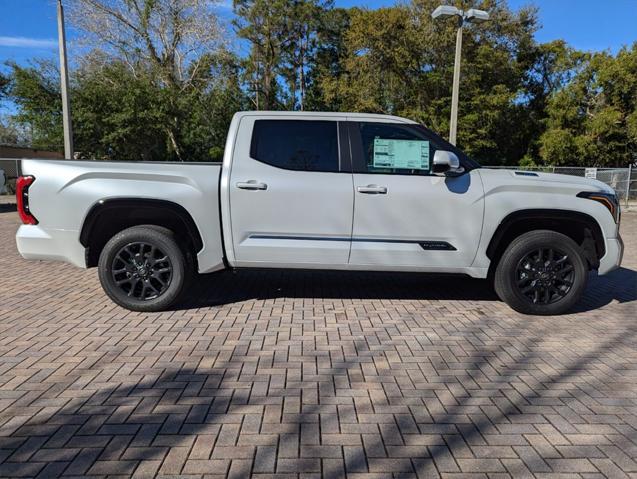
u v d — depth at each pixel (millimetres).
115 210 4906
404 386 3400
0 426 2801
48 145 23328
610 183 20562
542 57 35781
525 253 4922
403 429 2844
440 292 5906
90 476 2371
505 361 3863
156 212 4969
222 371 3582
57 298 5441
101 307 5098
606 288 6316
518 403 3180
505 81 31375
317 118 4980
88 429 2779
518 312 5102
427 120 30141
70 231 4750
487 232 4891
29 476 2365
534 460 2564
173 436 2725
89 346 4020
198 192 4785
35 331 4355
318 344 4152
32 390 3238
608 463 2547
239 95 36594
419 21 29266
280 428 2828
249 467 2463
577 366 3785
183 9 27891
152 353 3891
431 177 4871
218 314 4918
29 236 4773
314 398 3199
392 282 6375
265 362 3758
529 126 34406
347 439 2730
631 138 28594
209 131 28609
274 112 5027
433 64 29953
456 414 3027
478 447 2674
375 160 4910
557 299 5016
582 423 2941
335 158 4895
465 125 29328
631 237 11750
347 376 3543
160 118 23578
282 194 4777
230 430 2795
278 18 39406
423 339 4316
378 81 29875
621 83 28812
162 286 4914
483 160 34844
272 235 4844
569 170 21062
